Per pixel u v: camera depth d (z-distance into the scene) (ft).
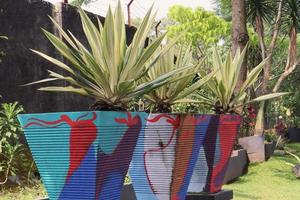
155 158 14.93
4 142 19.03
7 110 19.36
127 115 11.39
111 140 10.93
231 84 19.53
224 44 67.36
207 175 17.65
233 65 19.56
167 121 14.74
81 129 10.64
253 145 35.58
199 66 15.44
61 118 10.79
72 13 25.08
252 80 19.99
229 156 18.63
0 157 19.42
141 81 15.15
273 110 73.41
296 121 78.18
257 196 24.17
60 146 10.87
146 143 14.96
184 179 15.47
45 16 23.73
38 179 20.17
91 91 11.78
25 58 22.52
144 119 12.46
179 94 15.90
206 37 63.26
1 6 21.42
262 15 49.49
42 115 10.95
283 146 48.03
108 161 10.96
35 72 22.99
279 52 76.07
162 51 13.10
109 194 11.27
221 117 17.80
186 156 15.37
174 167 14.84
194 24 64.28
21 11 22.43
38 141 11.04
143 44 12.19
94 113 10.55
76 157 10.77
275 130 54.70
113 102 11.87
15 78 22.00
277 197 24.04
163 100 15.92
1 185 18.66
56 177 11.00
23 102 22.38
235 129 18.94
